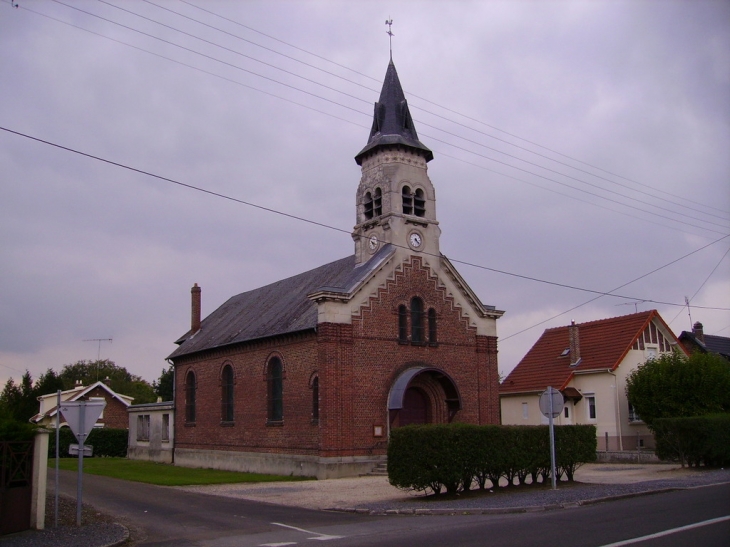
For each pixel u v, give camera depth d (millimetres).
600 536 13211
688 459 29734
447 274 34062
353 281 31312
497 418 34250
